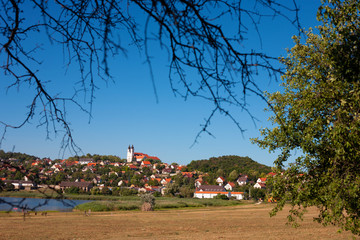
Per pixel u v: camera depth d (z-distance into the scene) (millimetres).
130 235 31000
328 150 9883
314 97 10141
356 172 9195
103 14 2086
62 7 2092
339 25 9055
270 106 1987
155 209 77938
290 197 10609
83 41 2225
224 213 62250
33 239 27312
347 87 9570
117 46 1424
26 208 1693
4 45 1854
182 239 27594
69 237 28922
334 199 9375
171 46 1796
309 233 27812
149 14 1612
